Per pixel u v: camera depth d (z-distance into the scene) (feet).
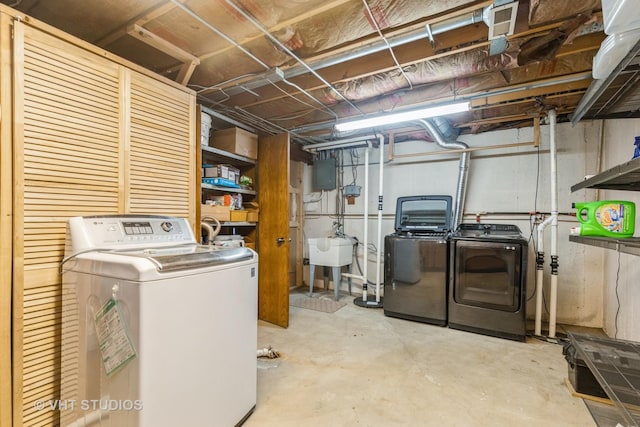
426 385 6.75
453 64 7.29
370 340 9.27
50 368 4.71
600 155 10.48
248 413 5.55
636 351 5.65
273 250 10.82
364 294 13.47
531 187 11.53
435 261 10.63
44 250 4.63
